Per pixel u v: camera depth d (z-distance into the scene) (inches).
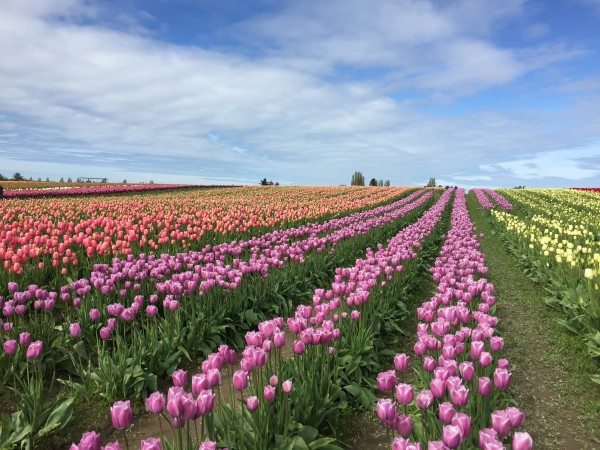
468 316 217.6
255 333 190.9
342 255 538.0
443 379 154.6
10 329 244.5
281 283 396.2
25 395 200.7
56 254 359.3
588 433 203.3
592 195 1635.1
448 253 467.5
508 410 121.5
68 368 256.5
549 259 447.8
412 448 113.7
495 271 548.4
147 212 914.7
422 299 423.8
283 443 161.9
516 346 305.9
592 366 262.5
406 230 626.8
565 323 310.3
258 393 175.8
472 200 1747.0
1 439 185.9
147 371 249.3
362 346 260.4
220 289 337.1
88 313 291.6
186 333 294.4
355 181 3277.6
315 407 193.9
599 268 351.6
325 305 242.4
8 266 346.9
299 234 650.2
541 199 1498.5
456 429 110.4
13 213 725.9
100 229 608.7
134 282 344.5
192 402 124.6
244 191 1945.1
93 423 215.8
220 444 156.1
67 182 2637.8
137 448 196.5
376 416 217.2
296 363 215.0
